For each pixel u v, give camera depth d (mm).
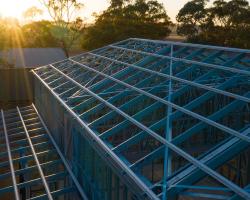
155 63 15008
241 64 13258
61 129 15531
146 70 13984
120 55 19031
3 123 19266
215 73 12484
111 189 9492
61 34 65062
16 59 43406
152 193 6777
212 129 15961
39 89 22750
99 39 51344
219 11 61500
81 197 11516
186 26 63406
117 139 15109
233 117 15469
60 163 13953
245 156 13602
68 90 15727
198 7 61688
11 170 12742
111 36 51094
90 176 11320
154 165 15164
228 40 52312
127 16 66438
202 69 13664
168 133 8805
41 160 16766
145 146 14641
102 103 12336
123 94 12766
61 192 11734
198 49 15000
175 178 7047
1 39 43375
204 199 11742
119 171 8461
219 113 8914
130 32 52188
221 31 57438
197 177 6918
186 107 9953
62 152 15195
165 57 15016
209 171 6590
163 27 60375
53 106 17375
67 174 12977
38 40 65375
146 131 9008
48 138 17234
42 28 66312
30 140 15883
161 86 12703
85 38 54344
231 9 60031
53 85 18297
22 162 14211
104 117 11211
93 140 10508
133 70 15234
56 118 16641
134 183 7656
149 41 19344
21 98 32688
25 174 14297
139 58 17672
